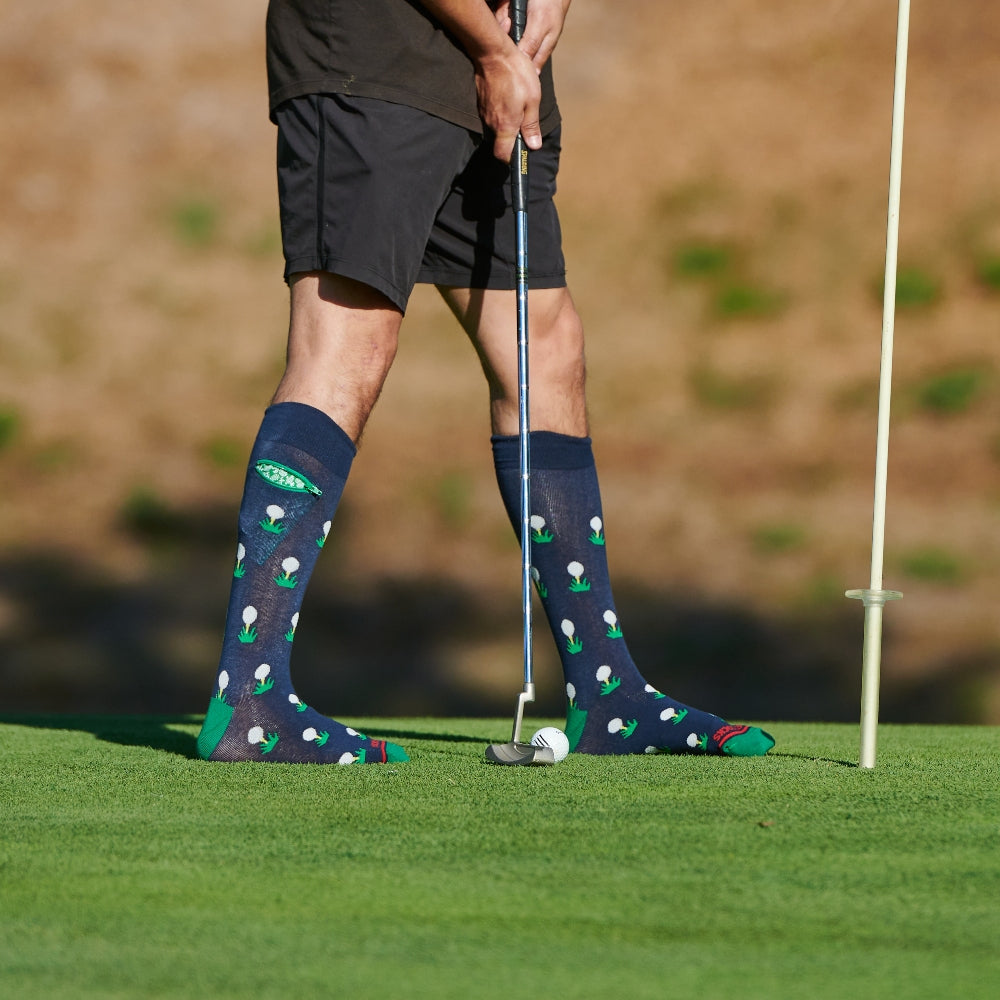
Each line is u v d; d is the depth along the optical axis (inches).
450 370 1705.2
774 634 1310.3
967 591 1359.5
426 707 1202.0
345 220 324.8
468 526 1492.4
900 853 203.6
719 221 1891.0
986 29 2071.9
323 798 254.4
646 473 1560.0
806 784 277.0
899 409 1632.6
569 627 364.2
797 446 1593.3
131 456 1622.8
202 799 253.6
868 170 1927.9
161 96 2102.6
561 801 250.8
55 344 1780.3
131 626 1369.3
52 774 291.7
